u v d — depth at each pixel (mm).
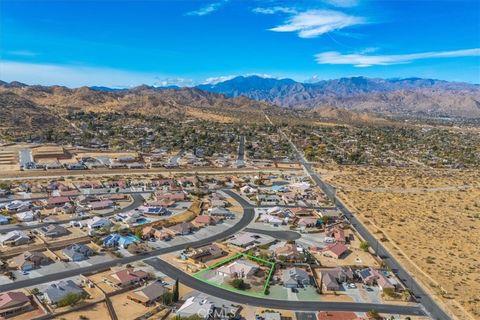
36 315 76562
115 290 87188
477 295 90562
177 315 75875
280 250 111438
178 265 101812
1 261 99375
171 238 120250
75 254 102812
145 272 94938
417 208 159125
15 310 77188
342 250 112812
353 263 107000
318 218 140875
